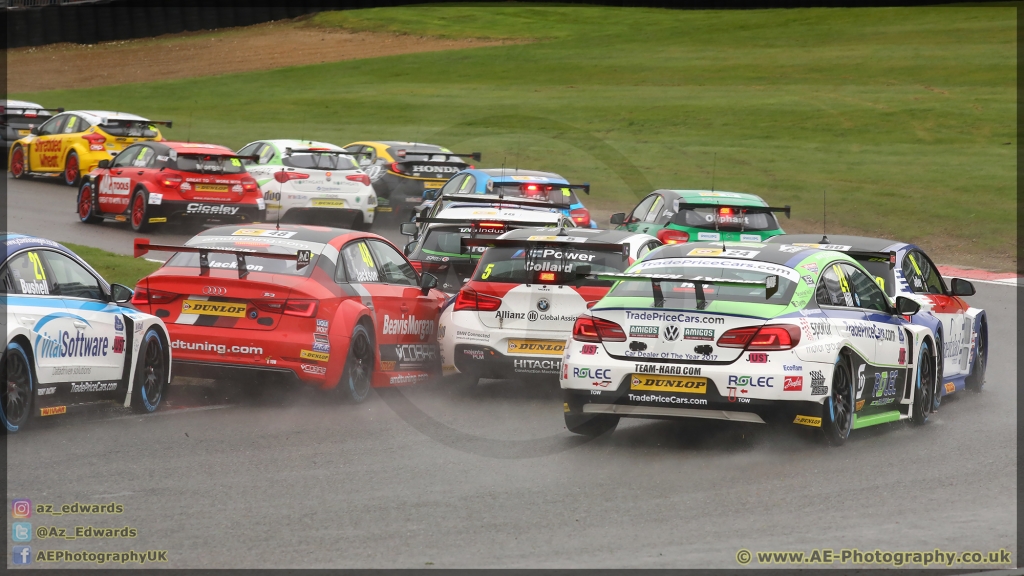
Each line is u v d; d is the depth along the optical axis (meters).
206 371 38.41
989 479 29.92
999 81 194.50
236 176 82.38
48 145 110.00
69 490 27.02
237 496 26.88
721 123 171.75
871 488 28.70
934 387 40.03
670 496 27.61
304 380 37.97
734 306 32.53
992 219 102.81
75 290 34.84
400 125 174.88
